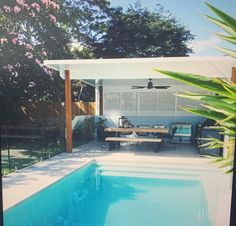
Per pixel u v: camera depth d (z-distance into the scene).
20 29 13.90
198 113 1.00
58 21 18.23
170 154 9.39
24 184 5.62
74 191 6.58
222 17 0.88
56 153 9.31
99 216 5.07
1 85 12.76
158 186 6.87
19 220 4.62
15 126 9.78
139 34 23.41
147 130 9.84
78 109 14.45
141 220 4.79
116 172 8.15
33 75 13.98
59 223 4.76
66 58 17.80
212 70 8.91
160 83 12.95
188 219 4.78
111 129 10.16
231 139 1.04
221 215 4.31
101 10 23.31
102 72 9.84
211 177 6.90
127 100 13.48
